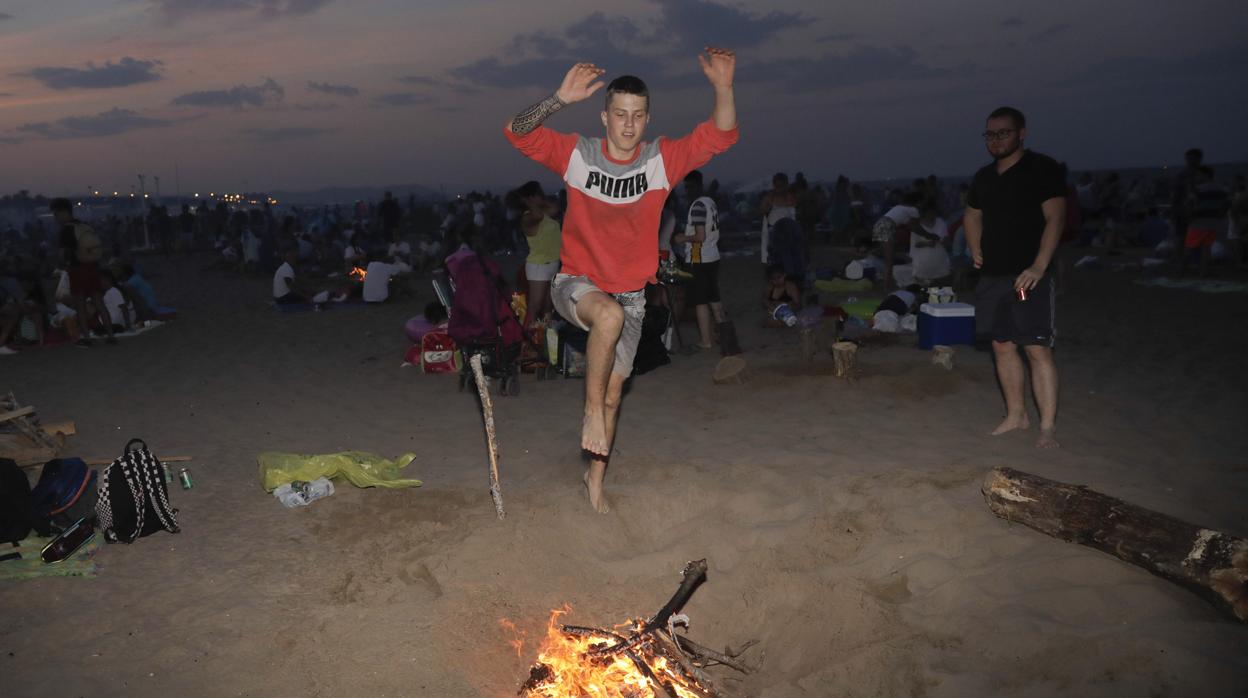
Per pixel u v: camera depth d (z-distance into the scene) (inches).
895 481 213.3
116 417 311.6
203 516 213.6
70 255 453.7
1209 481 204.2
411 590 172.6
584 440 178.9
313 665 147.9
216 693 141.2
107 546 196.7
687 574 165.0
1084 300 496.4
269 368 395.2
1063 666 131.4
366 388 348.5
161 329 517.0
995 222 232.1
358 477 225.8
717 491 213.9
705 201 382.0
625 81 163.0
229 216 1268.5
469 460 250.7
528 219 368.2
